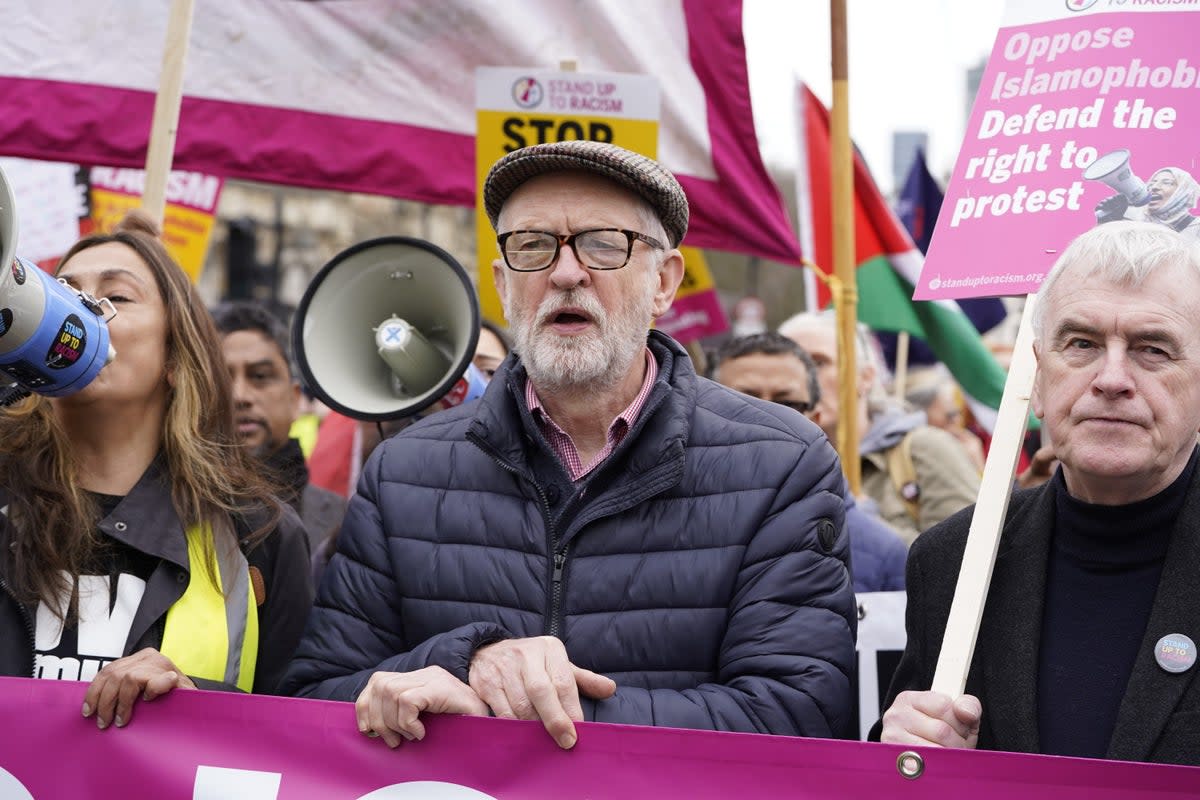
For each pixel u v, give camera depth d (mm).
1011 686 2424
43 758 2506
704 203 4711
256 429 4816
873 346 7789
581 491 2676
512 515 2705
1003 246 2711
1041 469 4227
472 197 4656
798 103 6453
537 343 2691
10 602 2773
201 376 3012
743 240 4727
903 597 3748
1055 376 2363
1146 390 2287
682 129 4676
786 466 2662
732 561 2613
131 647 2754
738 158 4707
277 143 4625
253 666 2910
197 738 2469
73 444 2936
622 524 2660
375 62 4648
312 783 2412
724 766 2246
